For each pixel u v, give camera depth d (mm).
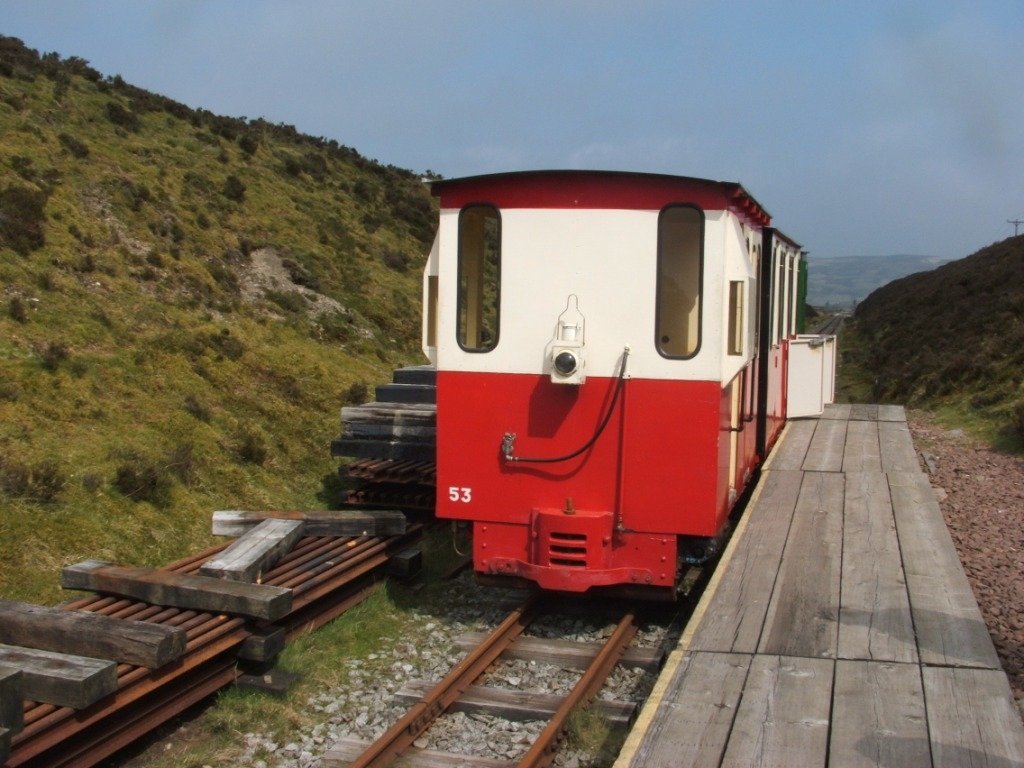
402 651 7137
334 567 7508
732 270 7312
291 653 6688
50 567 7824
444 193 7508
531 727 5809
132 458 9922
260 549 7121
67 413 10453
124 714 5375
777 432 13125
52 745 4770
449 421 7555
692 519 7184
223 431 11867
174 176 21641
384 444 10672
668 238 7262
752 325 8141
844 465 11312
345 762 5344
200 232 19375
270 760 5488
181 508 9617
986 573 8188
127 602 6398
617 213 7199
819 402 15617
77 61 26938
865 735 4562
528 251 7340
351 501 10594
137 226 17859
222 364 13820
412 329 20562
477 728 5789
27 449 9383
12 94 21188
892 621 6113
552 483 7379
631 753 4414
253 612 6184
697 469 7164
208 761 5426
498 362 7430
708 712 4828
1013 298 25547
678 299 7262
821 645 5711
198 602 6270
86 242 16062
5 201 15492
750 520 8711
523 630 7453
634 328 7211
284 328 16938
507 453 7391
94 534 8469
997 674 5285
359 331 18906
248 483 10914
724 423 7516
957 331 27047
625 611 7895
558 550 7285
